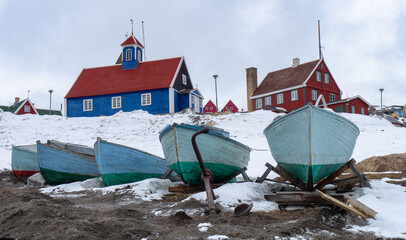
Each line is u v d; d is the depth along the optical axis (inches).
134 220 239.1
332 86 1718.8
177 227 225.0
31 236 200.8
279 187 356.8
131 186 406.3
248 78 1847.9
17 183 550.9
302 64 1708.9
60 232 201.3
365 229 219.3
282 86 1656.0
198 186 388.2
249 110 1829.5
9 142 944.9
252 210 277.1
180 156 371.6
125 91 1411.2
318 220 231.1
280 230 209.5
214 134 379.9
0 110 1249.4
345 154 339.6
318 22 1694.1
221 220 236.5
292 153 320.5
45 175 512.1
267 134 354.9
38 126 1106.1
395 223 228.7
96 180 509.0
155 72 1467.8
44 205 275.9
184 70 1547.7
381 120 1094.4
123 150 466.3
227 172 411.2
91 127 1104.8
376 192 330.6
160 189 412.2
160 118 1173.7
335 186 382.3
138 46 1558.8
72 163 526.0
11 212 251.1
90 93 1459.2
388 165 483.8
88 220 233.9
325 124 305.7
